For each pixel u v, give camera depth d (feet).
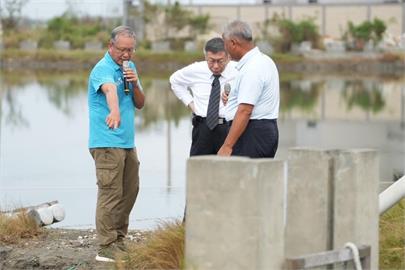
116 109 60.39
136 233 71.87
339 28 495.00
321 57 442.50
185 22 457.68
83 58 414.62
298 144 144.66
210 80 67.10
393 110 206.69
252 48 60.34
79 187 104.68
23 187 104.88
